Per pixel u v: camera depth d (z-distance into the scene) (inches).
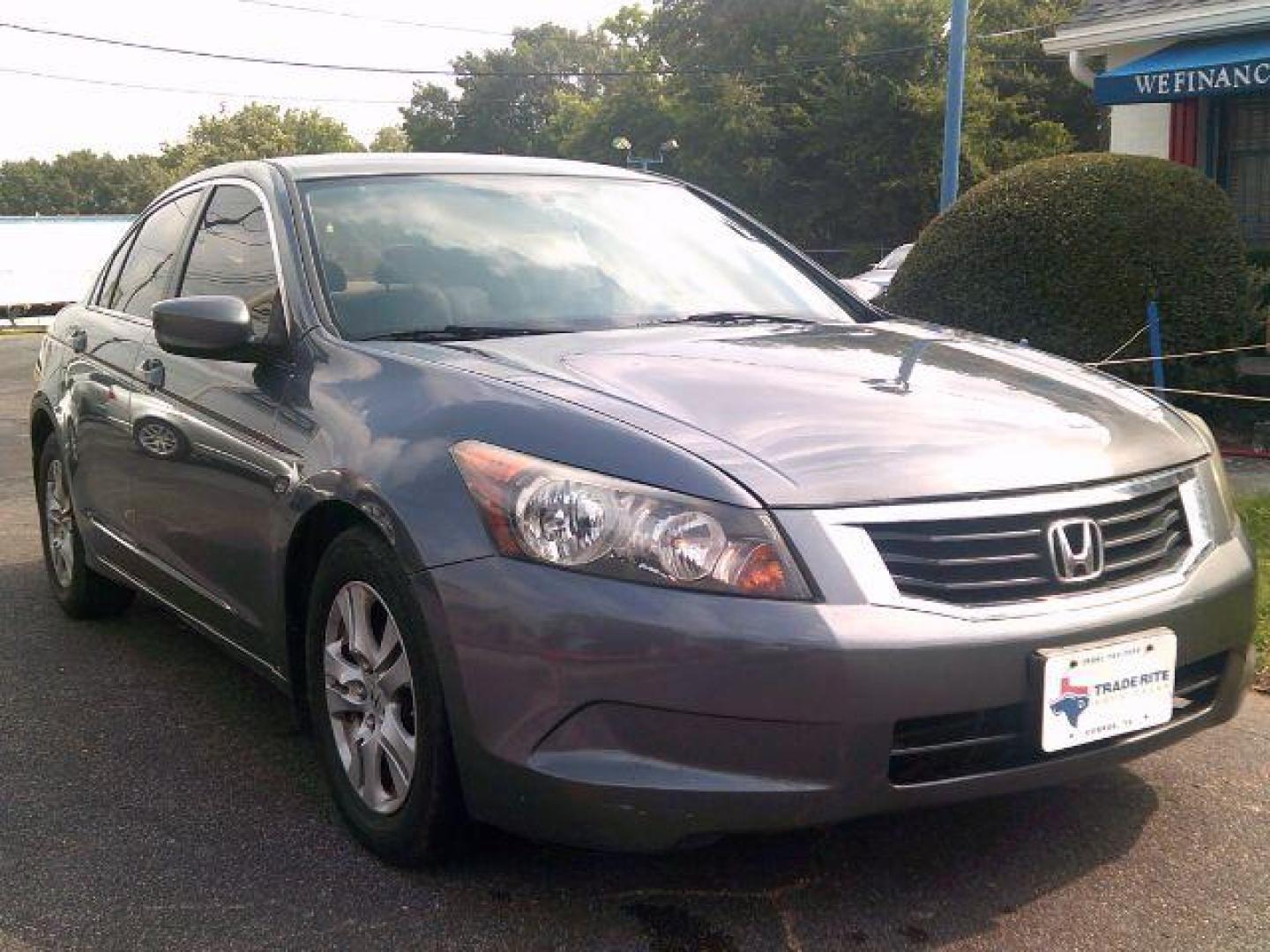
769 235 186.1
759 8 1542.8
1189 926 111.9
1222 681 121.0
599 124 1700.3
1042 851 125.2
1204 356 335.6
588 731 102.3
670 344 137.5
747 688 98.7
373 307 143.0
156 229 196.2
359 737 124.4
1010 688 103.3
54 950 108.3
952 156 616.7
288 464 131.0
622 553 102.3
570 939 109.4
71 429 192.4
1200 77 453.1
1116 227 332.8
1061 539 108.2
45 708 166.2
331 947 108.4
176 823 132.3
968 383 128.0
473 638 106.3
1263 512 250.2
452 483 111.4
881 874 120.4
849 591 100.6
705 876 119.7
